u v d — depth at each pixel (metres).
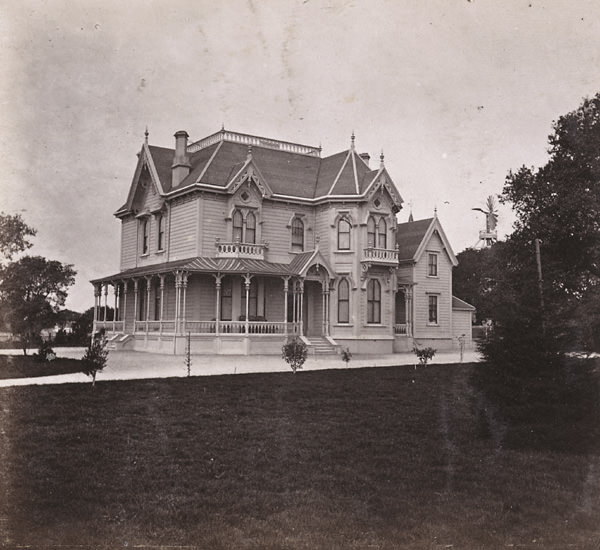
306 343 33.25
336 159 39.31
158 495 9.21
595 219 30.39
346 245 36.41
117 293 38.44
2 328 35.44
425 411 15.81
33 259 34.59
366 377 21.80
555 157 32.56
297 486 9.76
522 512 8.89
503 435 12.63
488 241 37.78
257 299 34.66
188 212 33.94
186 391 17.53
